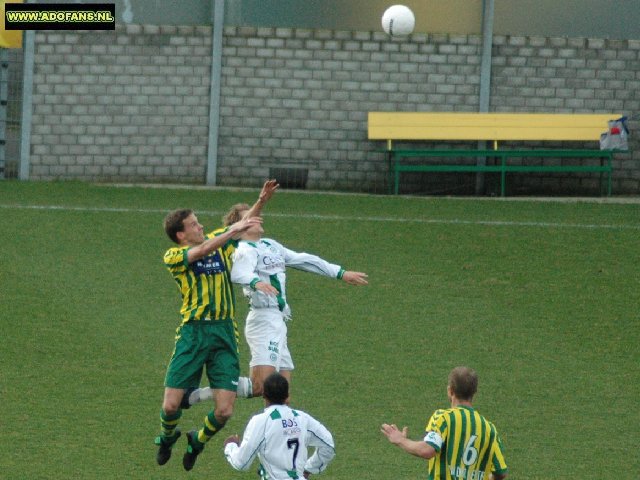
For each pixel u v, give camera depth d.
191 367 31.70
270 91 83.38
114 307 51.88
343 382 43.88
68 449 36.94
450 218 70.81
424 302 53.75
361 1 83.12
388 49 83.12
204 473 35.97
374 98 83.44
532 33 83.50
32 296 52.69
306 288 55.88
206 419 32.31
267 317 35.34
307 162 83.81
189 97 83.38
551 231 67.38
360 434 39.06
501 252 62.22
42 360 45.09
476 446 26.58
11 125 83.38
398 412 41.09
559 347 48.25
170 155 83.75
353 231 66.12
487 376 44.84
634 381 44.69
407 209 73.88
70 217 68.00
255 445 26.94
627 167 83.69
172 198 75.75
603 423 40.59
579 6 83.31
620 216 72.75
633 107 83.94
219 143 83.88
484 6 82.94
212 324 31.81
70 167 83.75
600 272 58.81
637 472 36.34
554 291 55.62
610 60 83.62
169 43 83.00
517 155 81.19
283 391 27.47
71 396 41.62
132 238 63.50
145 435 38.56
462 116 82.25
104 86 83.19
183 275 31.77
